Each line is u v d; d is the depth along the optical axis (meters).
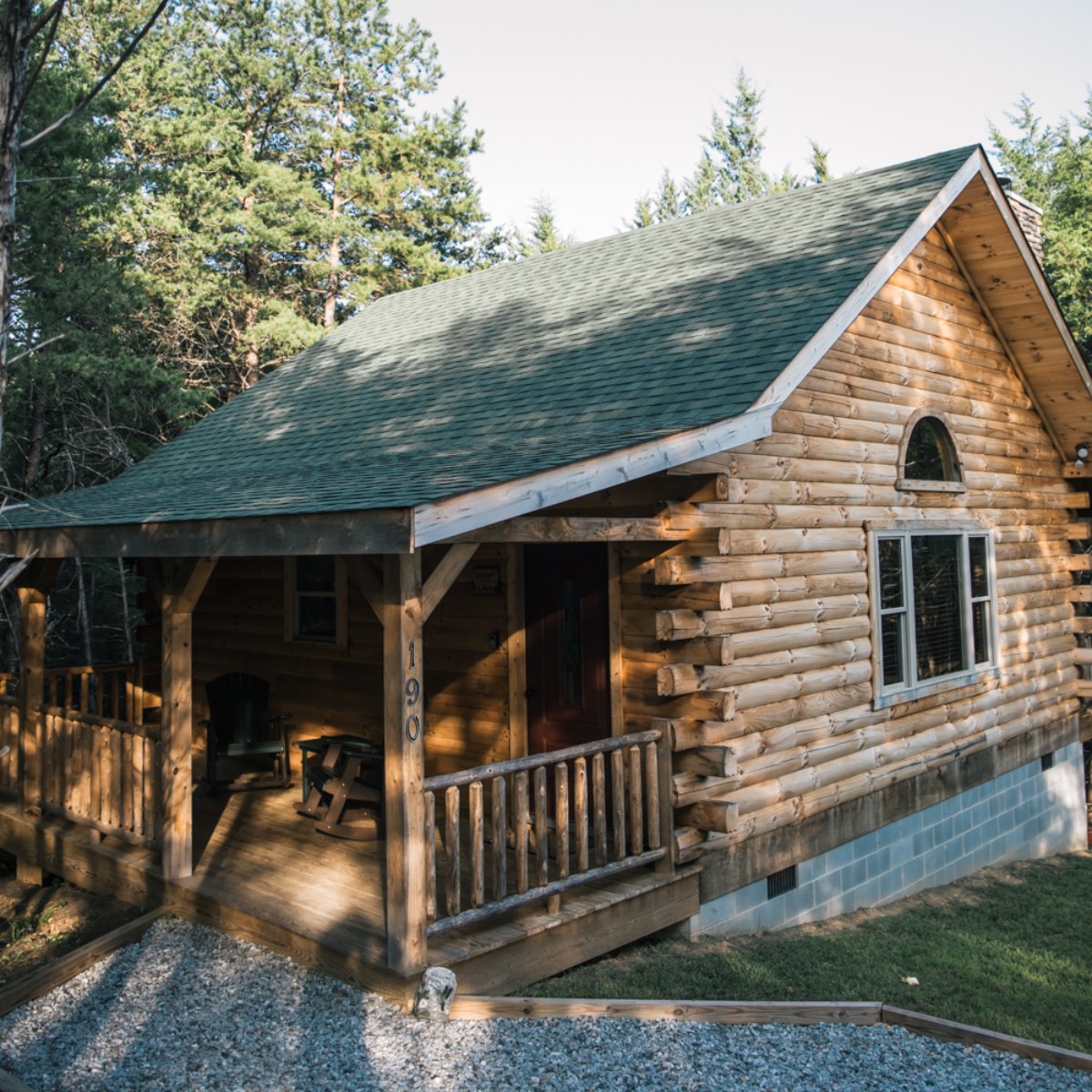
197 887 7.07
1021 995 7.33
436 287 15.89
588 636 8.77
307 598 11.31
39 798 9.05
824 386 9.30
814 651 8.94
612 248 13.36
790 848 8.79
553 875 7.17
